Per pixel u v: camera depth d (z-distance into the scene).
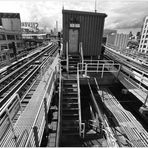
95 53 11.39
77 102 7.21
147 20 59.06
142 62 12.12
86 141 6.02
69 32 10.41
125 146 5.66
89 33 10.64
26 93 7.90
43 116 5.53
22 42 33.53
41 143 5.01
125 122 6.95
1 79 10.00
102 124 6.64
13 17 34.47
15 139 4.14
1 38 24.36
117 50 18.91
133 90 8.51
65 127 6.38
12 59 15.98
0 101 7.19
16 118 5.48
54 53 23.62
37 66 14.39
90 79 9.50
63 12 9.69
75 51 11.06
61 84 8.02
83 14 9.93
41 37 52.72
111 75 9.86
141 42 63.66
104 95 9.04
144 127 7.01
